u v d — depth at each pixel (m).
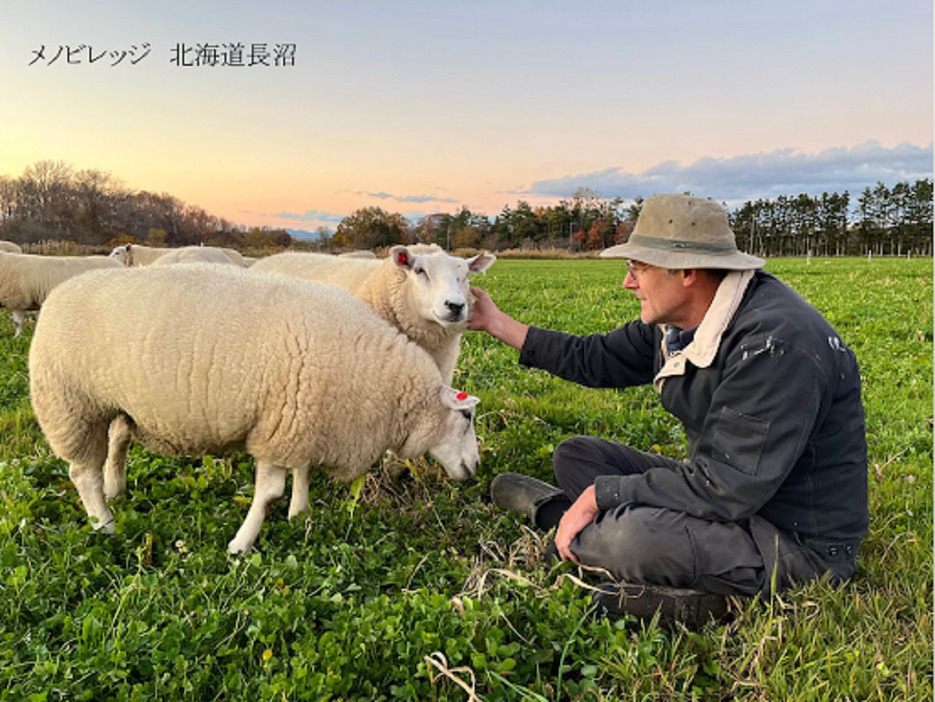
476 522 3.74
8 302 11.46
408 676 2.34
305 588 2.88
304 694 2.18
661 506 2.86
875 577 3.08
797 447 2.57
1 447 4.62
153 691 2.26
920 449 4.92
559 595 2.79
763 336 2.59
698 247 2.78
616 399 6.35
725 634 2.63
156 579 2.82
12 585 2.73
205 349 3.38
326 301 3.67
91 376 3.49
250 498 3.90
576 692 2.40
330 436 3.60
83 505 3.79
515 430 5.11
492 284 23.39
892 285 20.30
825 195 103.75
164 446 3.77
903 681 2.38
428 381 3.86
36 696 2.07
